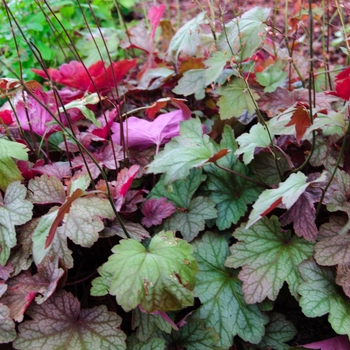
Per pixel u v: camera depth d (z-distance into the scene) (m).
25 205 0.52
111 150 0.59
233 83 0.63
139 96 0.76
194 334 0.52
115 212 0.50
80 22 1.01
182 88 0.66
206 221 0.58
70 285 0.56
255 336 0.51
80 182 0.52
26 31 0.83
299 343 0.54
